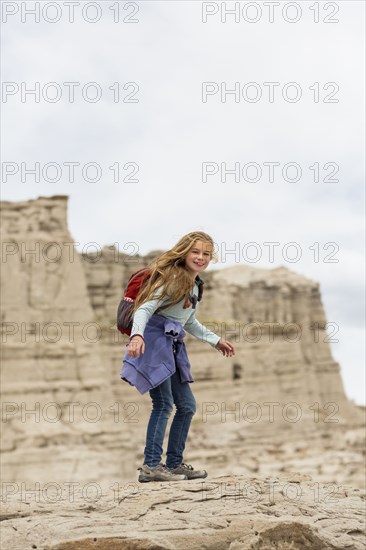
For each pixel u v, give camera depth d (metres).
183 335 15.82
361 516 15.20
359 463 80.56
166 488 15.04
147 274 15.52
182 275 15.23
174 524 13.88
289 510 14.87
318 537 14.00
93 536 13.21
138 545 13.12
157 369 15.34
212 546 13.52
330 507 15.41
